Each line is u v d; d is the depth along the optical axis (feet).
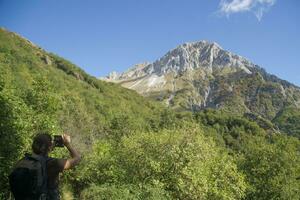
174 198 98.48
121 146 114.93
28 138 60.13
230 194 107.55
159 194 85.40
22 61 483.10
